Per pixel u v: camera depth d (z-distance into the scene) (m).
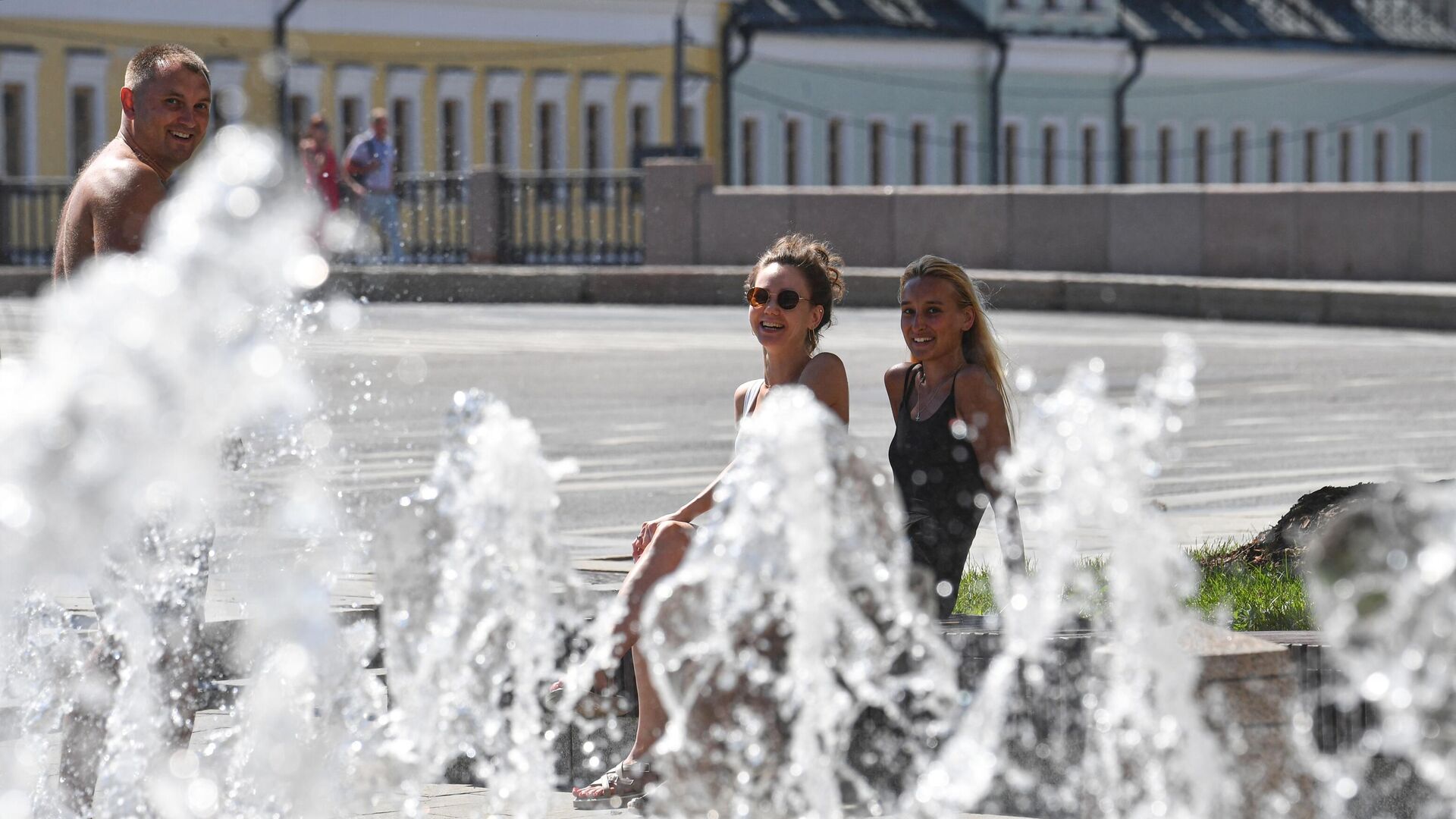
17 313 62.88
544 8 125.12
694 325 64.88
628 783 12.23
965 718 10.93
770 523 10.28
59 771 11.73
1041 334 61.94
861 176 137.88
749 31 131.12
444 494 11.02
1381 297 67.19
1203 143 156.00
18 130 107.75
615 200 89.75
